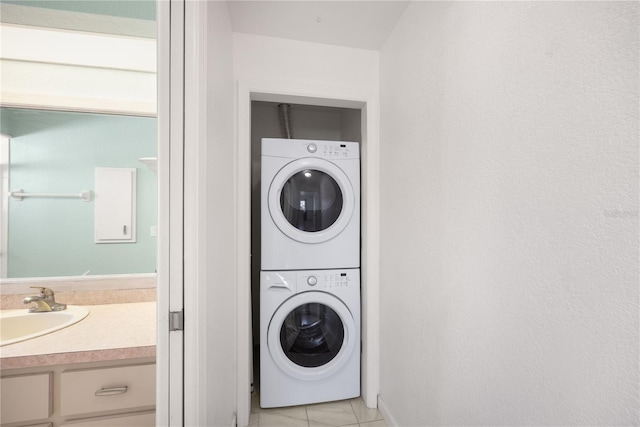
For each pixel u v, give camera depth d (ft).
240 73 5.19
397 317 4.84
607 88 1.78
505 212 2.58
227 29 4.59
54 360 3.34
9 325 4.35
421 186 4.06
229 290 4.74
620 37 1.71
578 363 1.96
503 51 2.59
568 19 2.01
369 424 5.24
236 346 5.16
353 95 5.62
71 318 4.49
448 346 3.45
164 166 2.74
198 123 2.80
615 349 1.75
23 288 4.92
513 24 2.47
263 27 5.04
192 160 2.78
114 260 5.33
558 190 2.09
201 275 2.82
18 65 4.89
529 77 2.32
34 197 5.05
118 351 3.49
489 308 2.78
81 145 5.21
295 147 5.60
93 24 4.65
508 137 2.54
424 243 3.98
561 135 2.06
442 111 3.55
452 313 3.36
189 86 2.79
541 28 2.21
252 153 8.63
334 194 5.93
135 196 5.41
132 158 5.39
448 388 3.45
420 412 4.11
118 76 5.24
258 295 8.37
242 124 5.20
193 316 2.76
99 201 5.28
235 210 5.16
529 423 2.33
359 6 4.51
